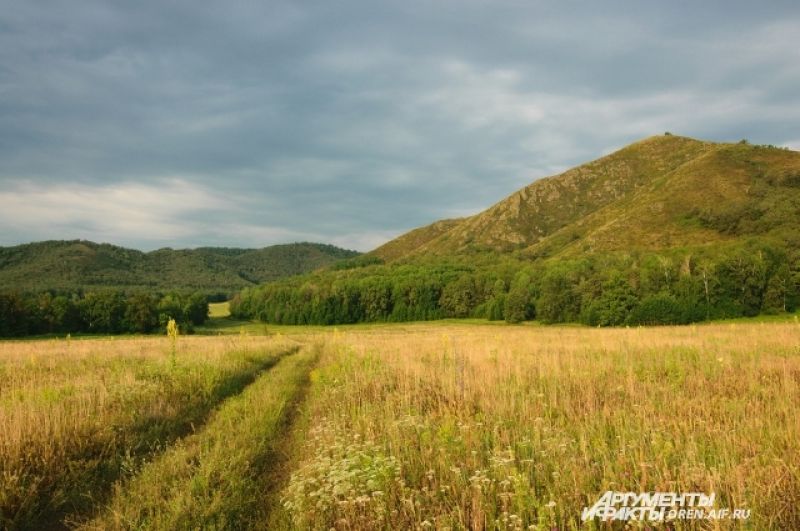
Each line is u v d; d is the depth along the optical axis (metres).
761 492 4.88
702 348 17.88
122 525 5.35
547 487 5.50
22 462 6.73
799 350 15.78
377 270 128.88
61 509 6.18
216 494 5.96
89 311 80.25
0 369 17.53
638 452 6.27
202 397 12.41
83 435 7.96
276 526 5.58
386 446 7.40
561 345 21.83
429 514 5.24
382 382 12.86
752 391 9.94
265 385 14.56
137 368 16.44
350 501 5.37
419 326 84.44
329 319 100.12
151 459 7.71
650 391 10.27
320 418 9.98
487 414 8.93
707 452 6.39
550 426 8.02
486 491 5.55
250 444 8.19
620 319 64.88
